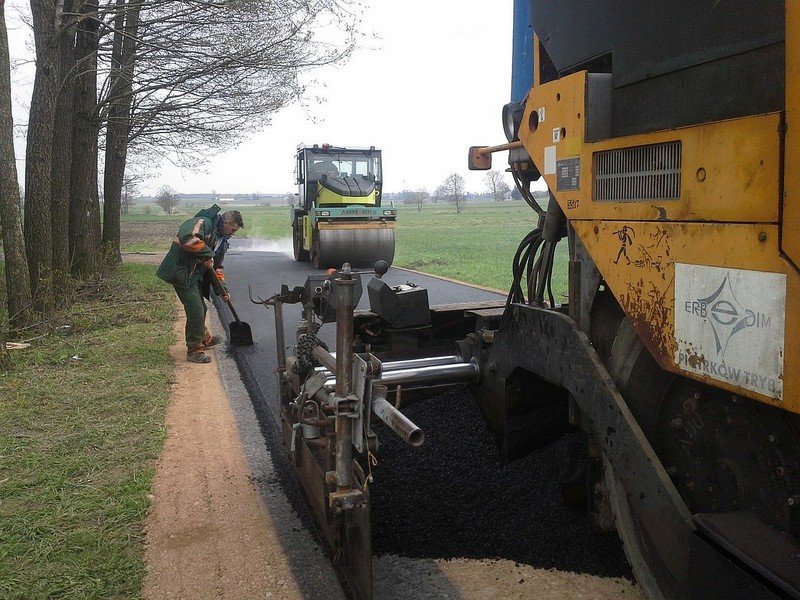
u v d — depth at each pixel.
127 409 5.38
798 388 1.75
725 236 1.95
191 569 3.18
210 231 7.14
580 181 2.67
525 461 3.78
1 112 8.22
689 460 2.43
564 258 14.96
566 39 2.86
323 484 3.08
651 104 2.41
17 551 3.26
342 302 2.58
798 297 1.73
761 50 1.97
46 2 9.20
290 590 3.02
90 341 7.90
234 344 7.80
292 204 20.48
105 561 3.21
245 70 14.03
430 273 14.96
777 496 2.10
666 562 2.36
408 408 4.68
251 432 4.97
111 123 15.25
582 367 2.73
